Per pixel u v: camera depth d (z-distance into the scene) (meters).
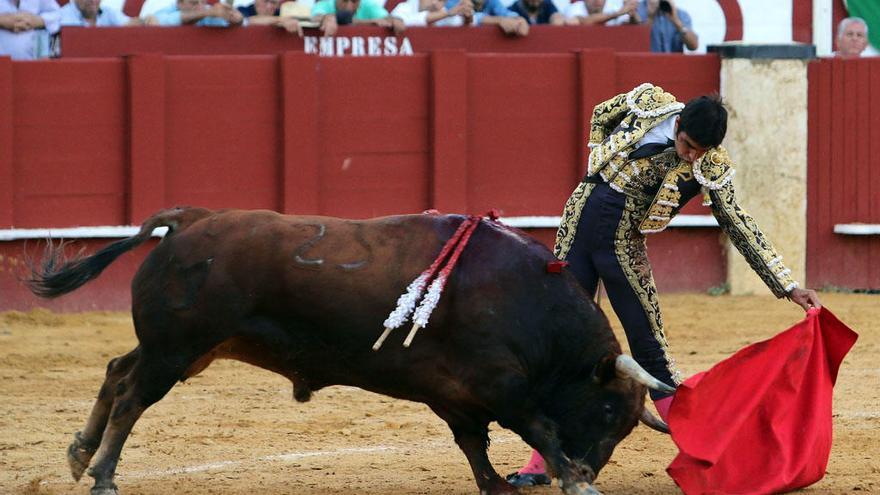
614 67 29.73
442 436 16.95
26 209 26.80
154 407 18.66
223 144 28.06
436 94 28.86
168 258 12.70
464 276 12.48
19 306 26.78
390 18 29.59
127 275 27.52
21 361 21.84
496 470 15.10
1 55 26.48
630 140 13.44
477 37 30.08
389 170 28.94
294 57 28.14
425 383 12.64
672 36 32.94
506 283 12.48
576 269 13.82
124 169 27.50
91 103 27.20
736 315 27.22
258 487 14.22
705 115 12.87
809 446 13.44
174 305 12.59
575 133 29.84
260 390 19.97
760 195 30.41
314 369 12.84
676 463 13.05
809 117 31.06
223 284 12.51
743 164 30.31
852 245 31.45
